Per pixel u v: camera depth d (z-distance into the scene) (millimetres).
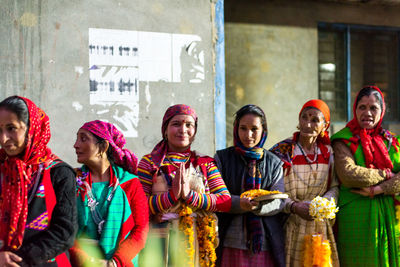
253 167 2951
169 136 2799
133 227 2320
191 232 2615
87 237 2268
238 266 2875
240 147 2998
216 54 4492
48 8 3824
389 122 6867
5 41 3695
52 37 3840
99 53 3988
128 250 2221
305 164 3178
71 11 3895
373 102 3354
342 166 3201
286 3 6293
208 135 4383
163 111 4211
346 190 3312
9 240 1828
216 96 4508
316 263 2906
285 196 2725
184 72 4297
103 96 4000
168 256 2658
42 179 1945
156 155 2805
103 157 2379
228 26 6031
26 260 1825
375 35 6836
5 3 3693
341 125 6617
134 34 4105
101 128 2371
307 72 6441
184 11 4297
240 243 2875
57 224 1908
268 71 6234
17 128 1896
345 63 6684
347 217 3289
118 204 2307
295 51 6363
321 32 6578
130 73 4090
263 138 3047
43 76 3811
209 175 2816
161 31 4207
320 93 6570
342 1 6500
